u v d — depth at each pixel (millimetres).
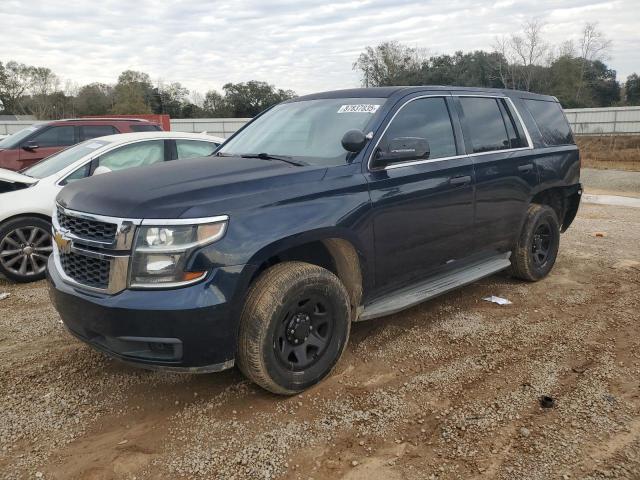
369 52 55531
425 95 4500
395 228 4004
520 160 5273
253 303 3236
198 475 2785
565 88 54938
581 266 6582
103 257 3098
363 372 3846
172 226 2994
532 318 4863
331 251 3820
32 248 6246
